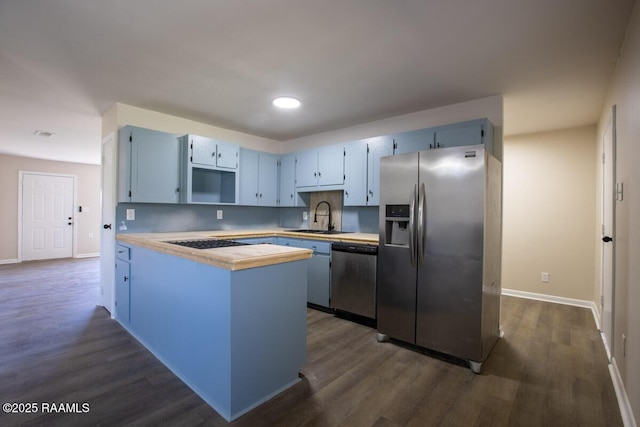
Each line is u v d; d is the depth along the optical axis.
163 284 2.28
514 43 2.01
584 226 3.81
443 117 3.18
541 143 4.07
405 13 1.71
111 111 3.26
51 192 6.77
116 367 2.22
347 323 3.16
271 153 4.45
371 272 3.03
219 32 1.91
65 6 1.67
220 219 4.13
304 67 2.37
